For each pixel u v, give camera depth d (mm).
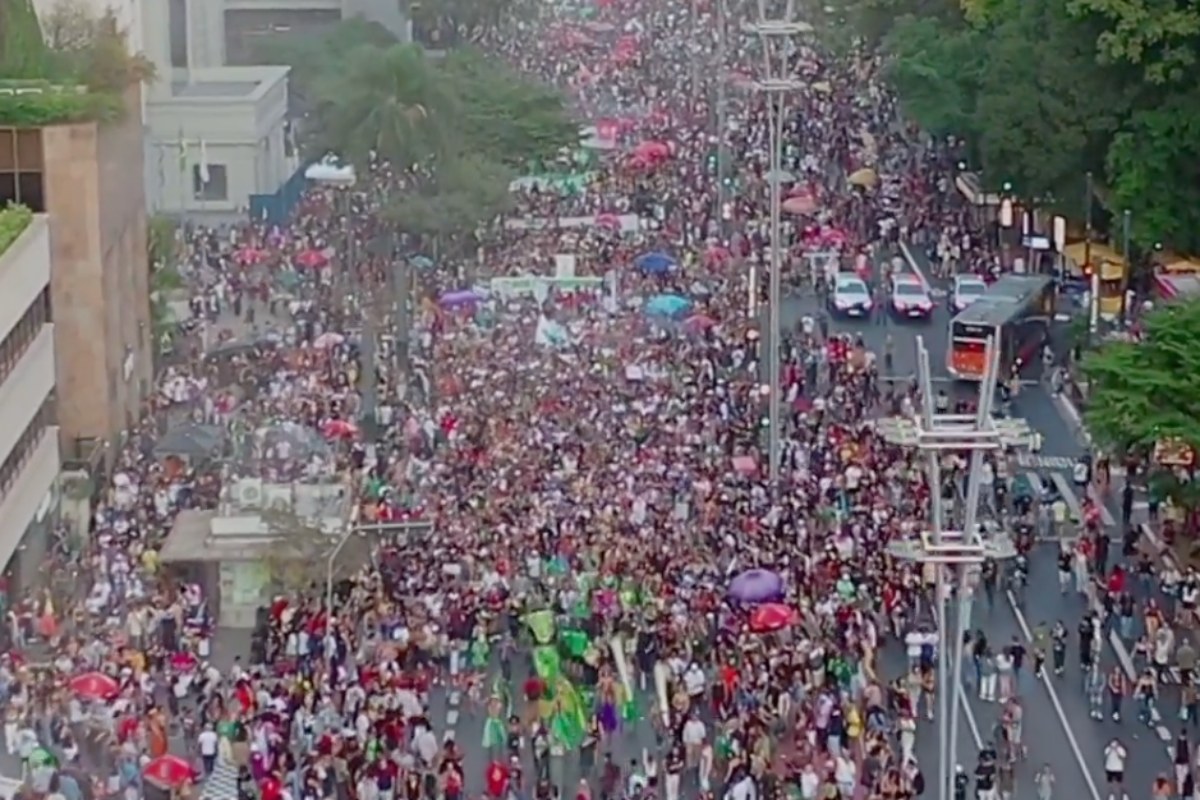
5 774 94125
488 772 95750
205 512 122438
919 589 111688
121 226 149875
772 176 143625
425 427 136125
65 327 140875
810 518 120875
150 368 157750
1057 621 116062
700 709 101562
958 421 86500
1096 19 175125
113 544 121812
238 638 114938
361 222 186375
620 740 102500
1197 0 168375
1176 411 124688
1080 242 183750
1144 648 110062
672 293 169750
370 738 96750
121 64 156500
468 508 122500
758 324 161750
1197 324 127438
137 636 108250
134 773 92875
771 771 94312
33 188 140625
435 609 109750
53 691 98375
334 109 192375
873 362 158875
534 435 134875
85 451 139750
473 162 191875
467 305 165500
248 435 136625
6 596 116625
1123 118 175375
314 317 166500
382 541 117875
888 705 103938
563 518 120062
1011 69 183875
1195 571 120250
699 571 112000
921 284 175000
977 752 102000
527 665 108875
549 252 184125
